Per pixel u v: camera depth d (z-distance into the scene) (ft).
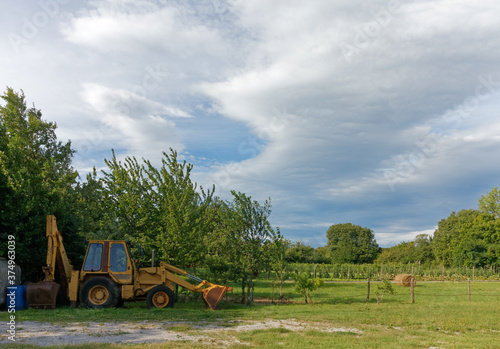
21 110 70.69
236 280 61.26
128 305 53.21
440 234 270.46
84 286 47.57
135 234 61.77
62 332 31.91
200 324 37.01
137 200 63.52
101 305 47.14
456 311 50.19
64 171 71.77
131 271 49.16
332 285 108.06
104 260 49.14
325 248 330.54
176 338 30.01
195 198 69.26
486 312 49.62
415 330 36.04
